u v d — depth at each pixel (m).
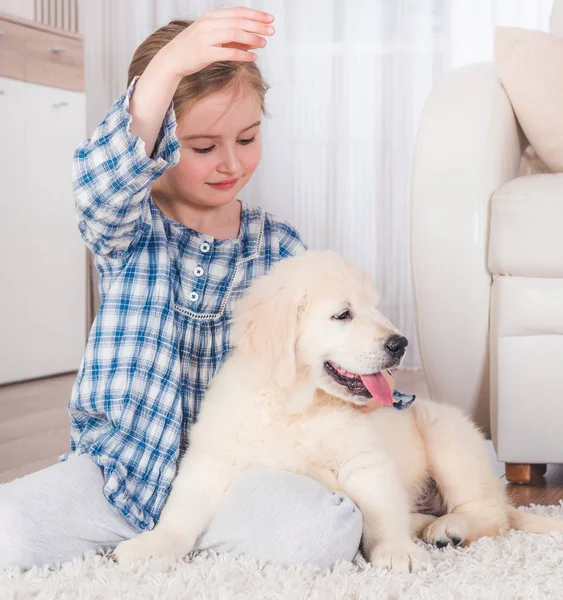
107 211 1.30
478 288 1.90
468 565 1.20
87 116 4.03
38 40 3.19
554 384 1.81
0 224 3.10
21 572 1.16
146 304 1.41
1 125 3.07
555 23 2.46
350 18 3.84
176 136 1.38
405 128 3.79
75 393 1.41
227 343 1.50
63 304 3.42
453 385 1.96
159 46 1.53
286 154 3.94
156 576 1.10
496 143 1.93
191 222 1.55
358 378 1.36
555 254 1.77
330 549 1.16
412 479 1.45
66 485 1.25
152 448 1.35
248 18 1.19
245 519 1.20
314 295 1.36
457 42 3.73
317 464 1.30
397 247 3.81
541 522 1.42
